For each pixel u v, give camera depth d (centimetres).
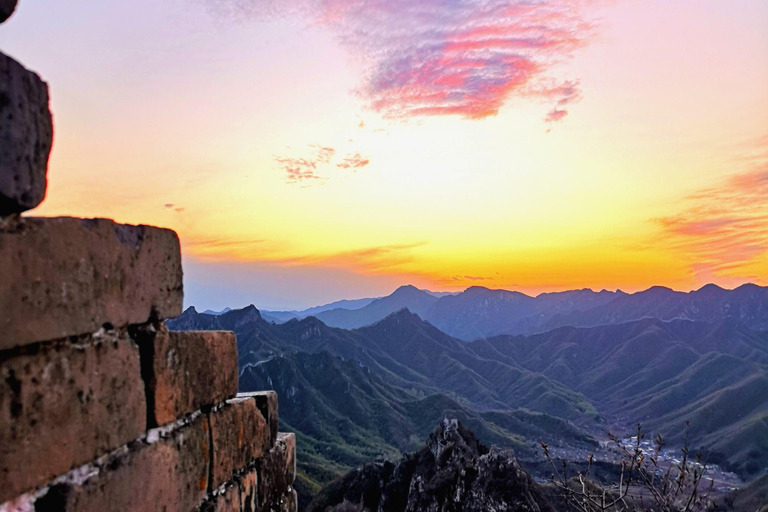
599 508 695
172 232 280
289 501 428
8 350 180
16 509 182
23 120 184
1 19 188
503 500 2675
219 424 322
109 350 229
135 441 246
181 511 277
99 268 223
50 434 195
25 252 185
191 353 293
